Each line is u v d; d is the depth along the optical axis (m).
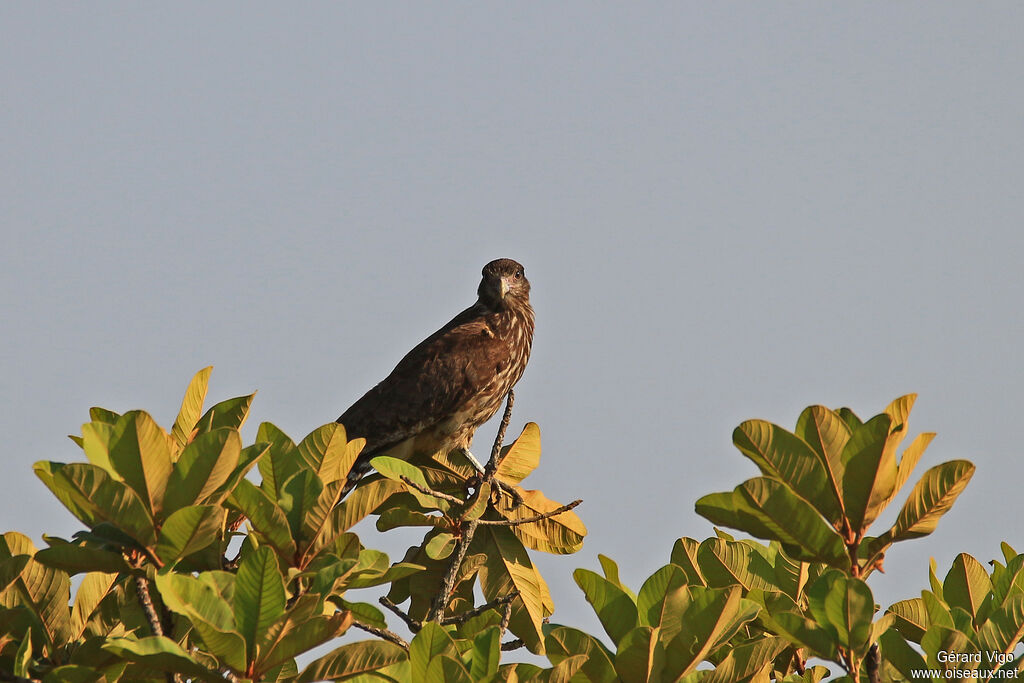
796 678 9.39
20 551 9.22
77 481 7.09
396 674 7.89
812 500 7.99
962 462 7.87
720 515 8.12
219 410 9.02
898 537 8.08
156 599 8.22
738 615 8.20
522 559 11.77
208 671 6.91
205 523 7.06
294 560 7.81
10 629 8.53
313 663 7.39
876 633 7.80
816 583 7.74
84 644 7.80
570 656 8.27
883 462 7.74
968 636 9.05
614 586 8.44
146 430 7.23
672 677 8.12
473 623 11.41
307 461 8.37
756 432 7.93
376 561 7.66
